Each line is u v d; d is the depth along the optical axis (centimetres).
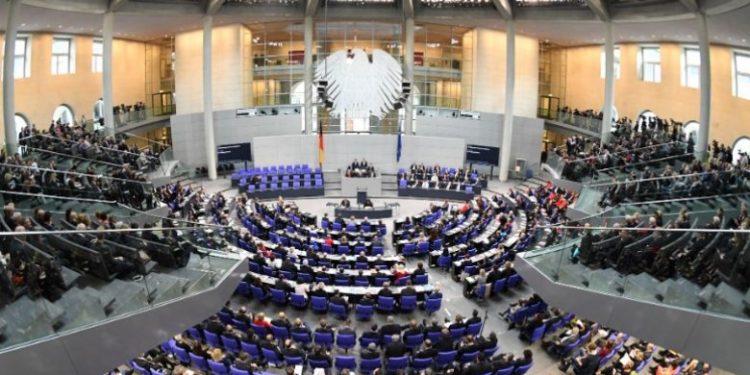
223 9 3444
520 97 4062
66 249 963
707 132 2608
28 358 834
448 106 3953
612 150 2834
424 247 2289
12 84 2430
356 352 1540
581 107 4281
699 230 1084
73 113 3616
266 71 3853
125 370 1275
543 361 1526
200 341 1520
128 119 3666
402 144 3712
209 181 3578
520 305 1720
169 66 4366
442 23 3772
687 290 1055
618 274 1233
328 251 2231
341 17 3644
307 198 3331
